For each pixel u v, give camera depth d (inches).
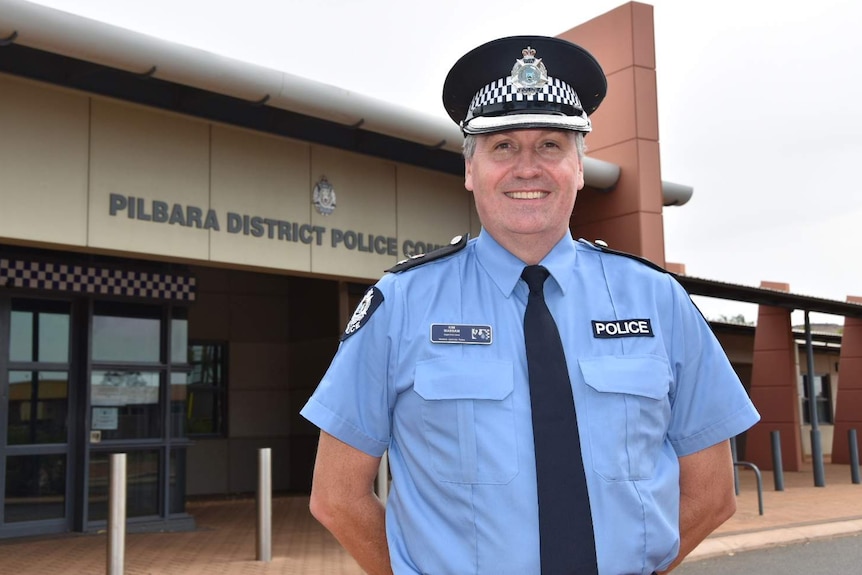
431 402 72.5
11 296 350.3
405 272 78.8
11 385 348.8
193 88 317.7
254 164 346.6
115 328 376.2
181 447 390.9
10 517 343.6
